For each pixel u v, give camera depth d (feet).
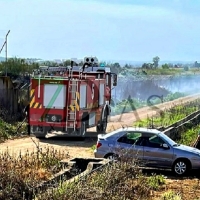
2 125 82.64
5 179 37.50
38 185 38.04
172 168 59.82
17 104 97.09
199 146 76.18
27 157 53.52
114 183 43.11
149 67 317.22
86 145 76.84
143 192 46.83
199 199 47.06
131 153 57.67
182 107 139.33
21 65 116.16
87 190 36.88
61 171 45.55
